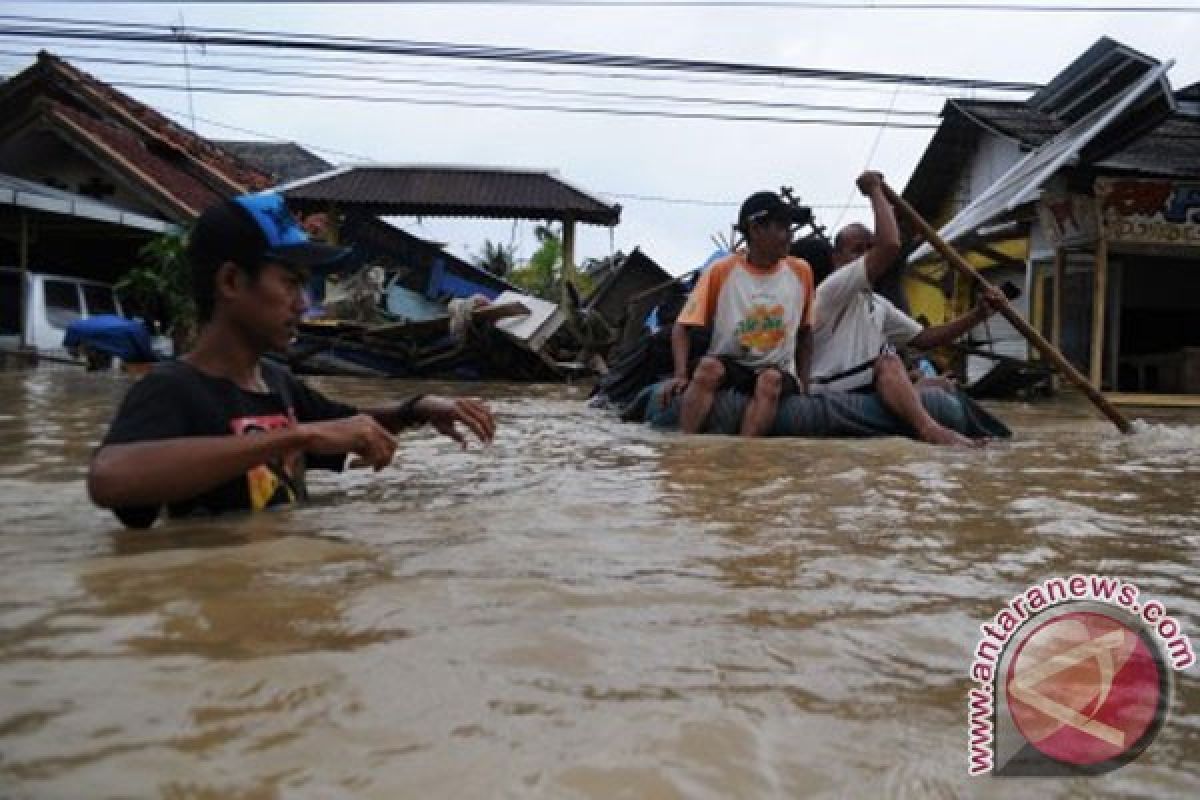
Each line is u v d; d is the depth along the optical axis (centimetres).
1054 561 189
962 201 1656
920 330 543
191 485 195
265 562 171
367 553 180
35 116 1435
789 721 110
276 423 228
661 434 452
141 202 1520
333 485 270
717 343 498
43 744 99
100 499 193
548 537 197
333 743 100
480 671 121
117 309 1330
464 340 1266
